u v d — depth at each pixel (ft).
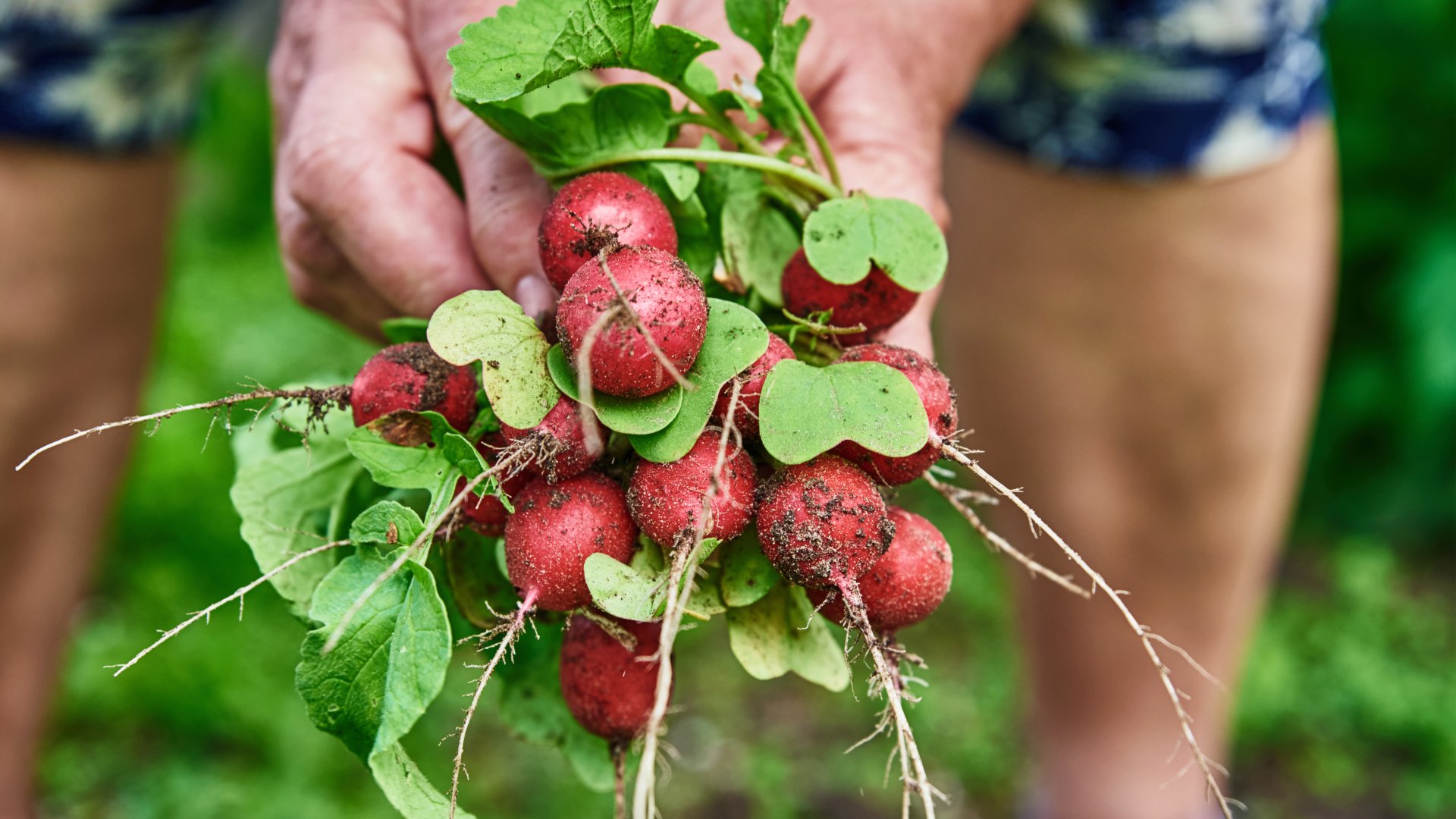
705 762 4.20
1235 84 2.66
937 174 2.11
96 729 3.86
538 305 1.91
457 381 1.84
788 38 1.87
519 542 1.77
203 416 5.23
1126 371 2.95
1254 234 2.81
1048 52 2.68
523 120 1.85
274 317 6.31
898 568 1.82
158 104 2.84
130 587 4.36
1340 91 4.99
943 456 1.82
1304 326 2.97
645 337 1.72
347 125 2.02
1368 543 5.41
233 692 3.92
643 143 1.87
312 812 3.57
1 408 2.79
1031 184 2.87
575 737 1.99
